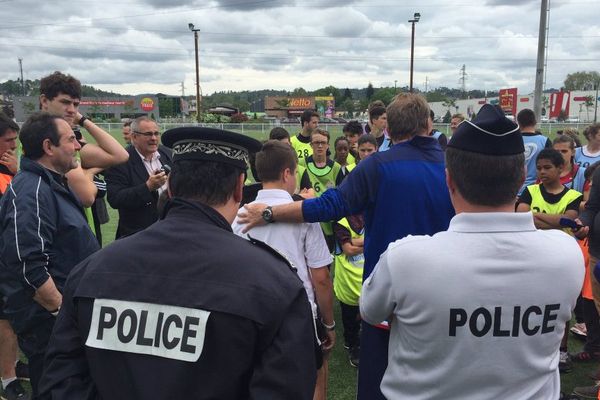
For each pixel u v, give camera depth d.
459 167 1.29
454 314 1.23
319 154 5.64
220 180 1.27
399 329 1.38
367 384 2.07
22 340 2.54
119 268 1.20
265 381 1.10
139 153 4.03
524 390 1.28
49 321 2.46
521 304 1.23
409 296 1.27
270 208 2.37
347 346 3.93
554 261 1.25
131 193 3.76
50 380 1.22
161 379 1.09
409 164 2.12
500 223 1.26
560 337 1.33
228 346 1.09
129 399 1.11
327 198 2.21
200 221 1.24
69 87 3.14
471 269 1.22
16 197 2.36
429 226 2.10
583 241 3.62
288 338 1.13
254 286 1.13
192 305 1.11
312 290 2.59
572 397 3.24
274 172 2.50
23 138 2.46
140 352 1.12
